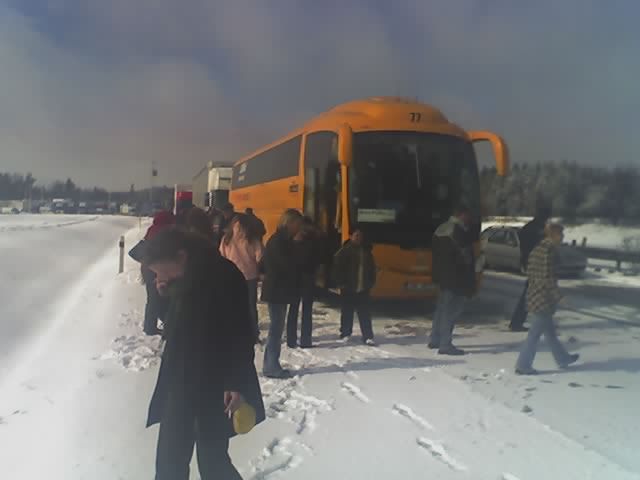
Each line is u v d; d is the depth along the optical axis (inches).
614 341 411.5
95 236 1838.1
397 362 345.4
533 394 281.7
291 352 372.8
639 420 245.4
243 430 150.6
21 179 6225.4
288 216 313.9
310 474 197.9
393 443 222.7
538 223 441.4
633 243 1289.4
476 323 487.5
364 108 524.1
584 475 194.2
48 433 245.6
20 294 693.9
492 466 201.8
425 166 496.1
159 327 435.8
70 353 378.0
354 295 399.5
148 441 231.1
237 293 154.6
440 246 363.6
